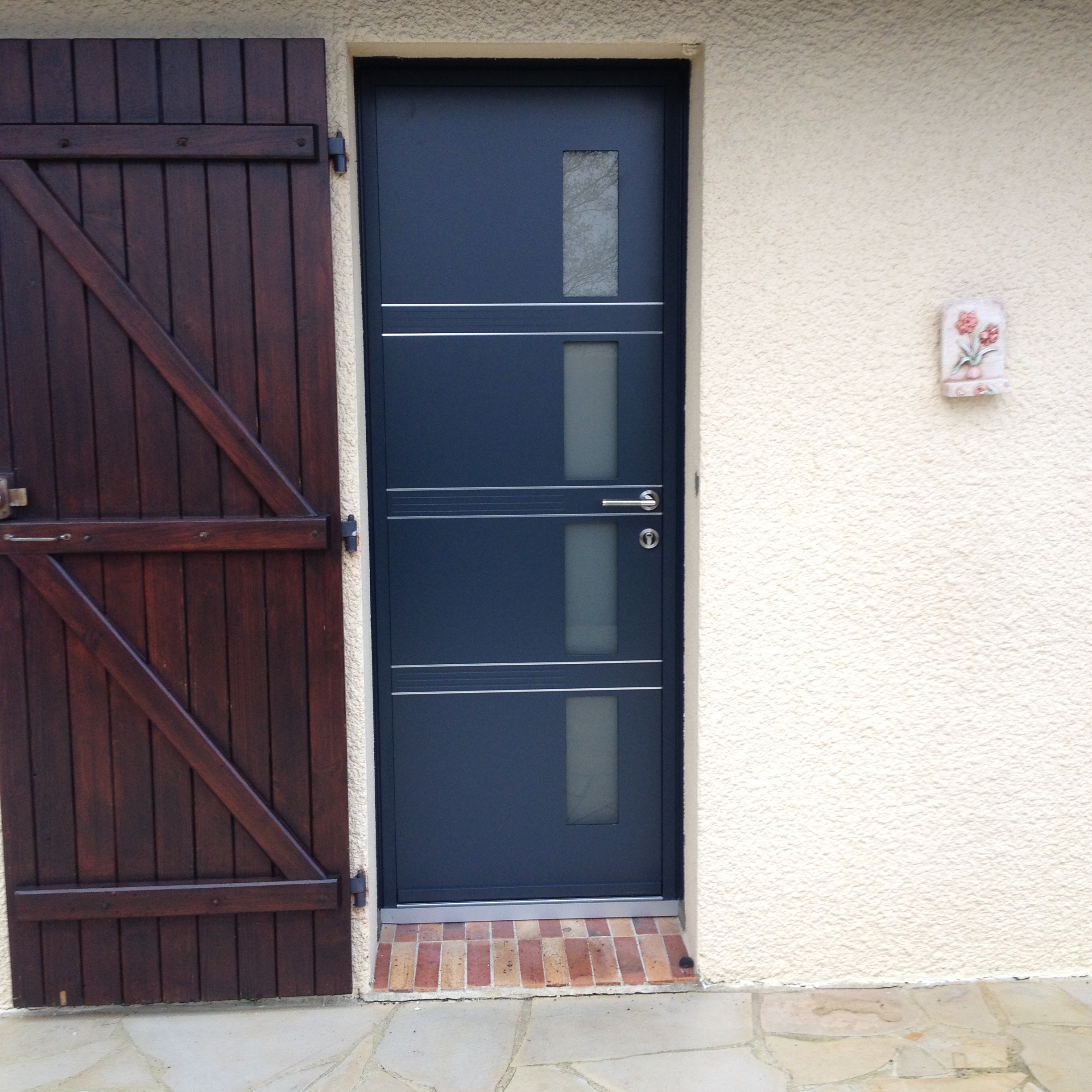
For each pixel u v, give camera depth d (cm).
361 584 254
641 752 292
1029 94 242
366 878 262
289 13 237
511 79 262
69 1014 258
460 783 291
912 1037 243
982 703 262
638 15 238
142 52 230
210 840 256
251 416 243
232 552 247
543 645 286
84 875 255
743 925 266
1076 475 255
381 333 272
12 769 251
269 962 259
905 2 238
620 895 296
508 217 270
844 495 254
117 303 237
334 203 242
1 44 228
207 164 235
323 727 254
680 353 276
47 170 234
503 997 262
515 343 274
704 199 243
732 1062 235
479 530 281
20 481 243
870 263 247
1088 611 259
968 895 268
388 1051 240
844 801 264
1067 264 248
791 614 257
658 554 284
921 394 251
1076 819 266
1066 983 268
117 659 247
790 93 240
